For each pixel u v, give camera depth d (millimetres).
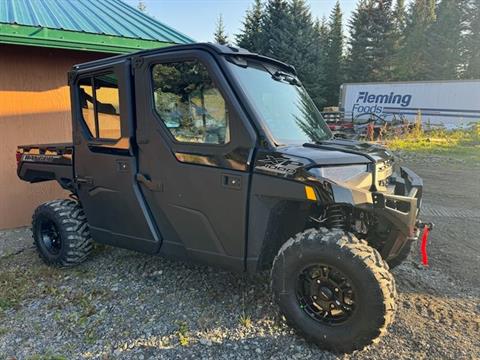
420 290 3391
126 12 7203
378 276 2340
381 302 2330
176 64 2820
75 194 3906
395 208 2521
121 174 3217
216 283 3518
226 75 2633
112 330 2850
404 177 3369
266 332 2771
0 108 5367
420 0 40625
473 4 38312
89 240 3885
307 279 2609
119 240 3535
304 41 32312
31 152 4227
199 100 2742
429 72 39125
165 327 2859
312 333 2562
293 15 31875
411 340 2668
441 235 4832
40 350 2645
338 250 2404
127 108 3066
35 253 4516
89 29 5312
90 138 3414
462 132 16000
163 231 3189
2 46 5242
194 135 2799
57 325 2941
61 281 3678
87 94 3398
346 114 23562
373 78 38562
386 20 37844
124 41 5461
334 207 2756
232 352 2570
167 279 3633
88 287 3533
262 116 2623
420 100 21312
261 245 2664
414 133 16094
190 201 2885
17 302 3303
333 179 2361
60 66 5781
